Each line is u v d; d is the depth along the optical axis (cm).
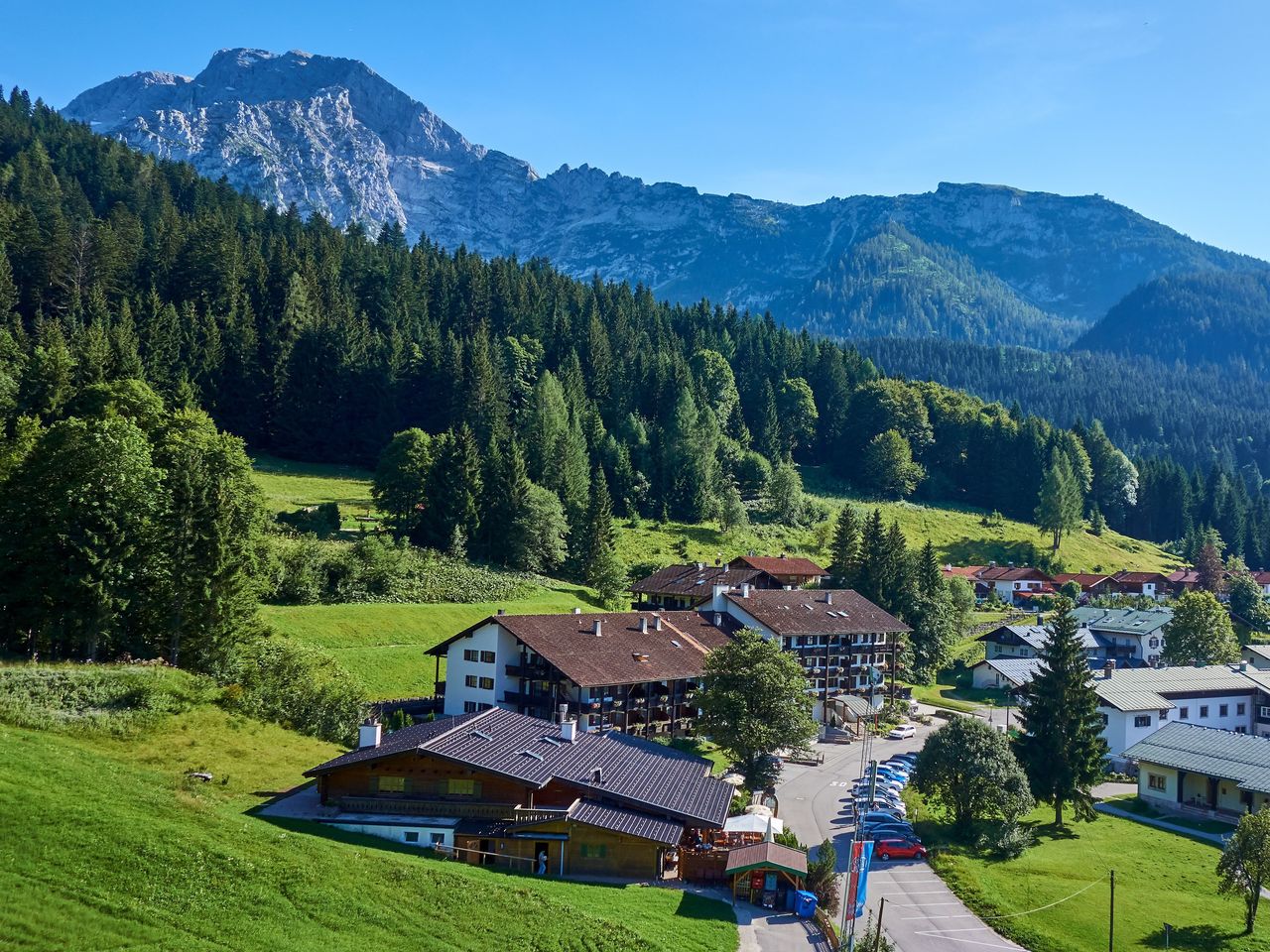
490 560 13850
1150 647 14862
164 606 7462
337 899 4166
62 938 3444
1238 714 11169
